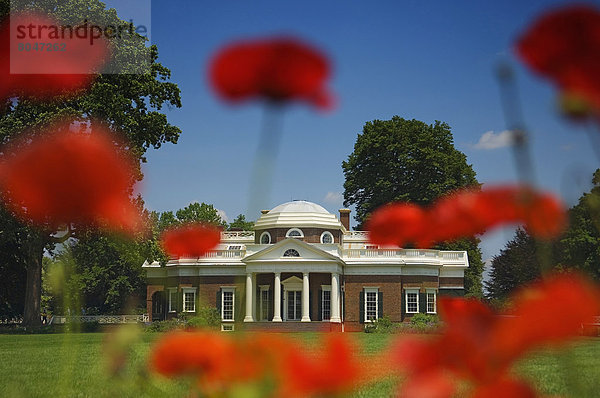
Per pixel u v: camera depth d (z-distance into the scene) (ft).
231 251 171.53
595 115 4.26
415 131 214.69
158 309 180.24
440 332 4.52
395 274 170.71
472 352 4.29
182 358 5.34
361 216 218.38
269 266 164.35
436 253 173.37
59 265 8.39
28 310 134.82
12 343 83.82
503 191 4.99
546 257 4.97
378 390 27.81
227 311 168.35
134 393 16.05
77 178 4.32
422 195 209.67
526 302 4.17
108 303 227.40
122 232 4.87
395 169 214.48
